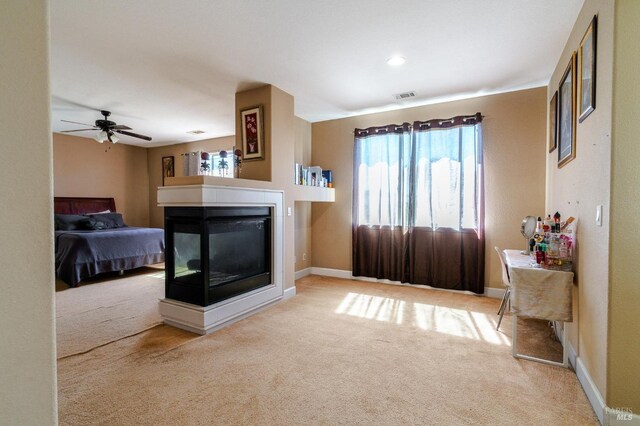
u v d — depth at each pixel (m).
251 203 3.44
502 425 1.75
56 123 5.52
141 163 7.87
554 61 3.13
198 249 2.99
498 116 4.06
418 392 2.05
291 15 2.38
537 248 2.61
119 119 5.26
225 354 2.55
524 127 3.93
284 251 3.99
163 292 4.36
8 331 0.60
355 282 4.89
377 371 2.30
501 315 3.17
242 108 3.93
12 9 0.60
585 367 2.11
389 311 3.58
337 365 2.39
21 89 0.61
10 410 0.60
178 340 2.81
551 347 2.71
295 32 2.62
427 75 3.48
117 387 2.09
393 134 4.68
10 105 0.60
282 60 3.12
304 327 3.11
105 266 4.97
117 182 7.40
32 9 0.63
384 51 2.94
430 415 1.83
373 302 3.89
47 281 0.65
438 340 2.83
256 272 3.61
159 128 5.93
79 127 5.81
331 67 3.28
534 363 2.44
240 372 2.28
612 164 1.76
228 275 3.23
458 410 1.88
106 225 6.23
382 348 2.67
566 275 2.35
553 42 2.77
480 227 4.09
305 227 5.34
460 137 4.21
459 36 2.68
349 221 5.16
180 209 3.10
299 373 2.27
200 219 2.93
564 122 2.83
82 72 3.38
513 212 4.00
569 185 2.68
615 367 1.74
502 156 4.05
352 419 1.79
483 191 4.09
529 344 2.76
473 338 2.88
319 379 2.20
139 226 7.82
